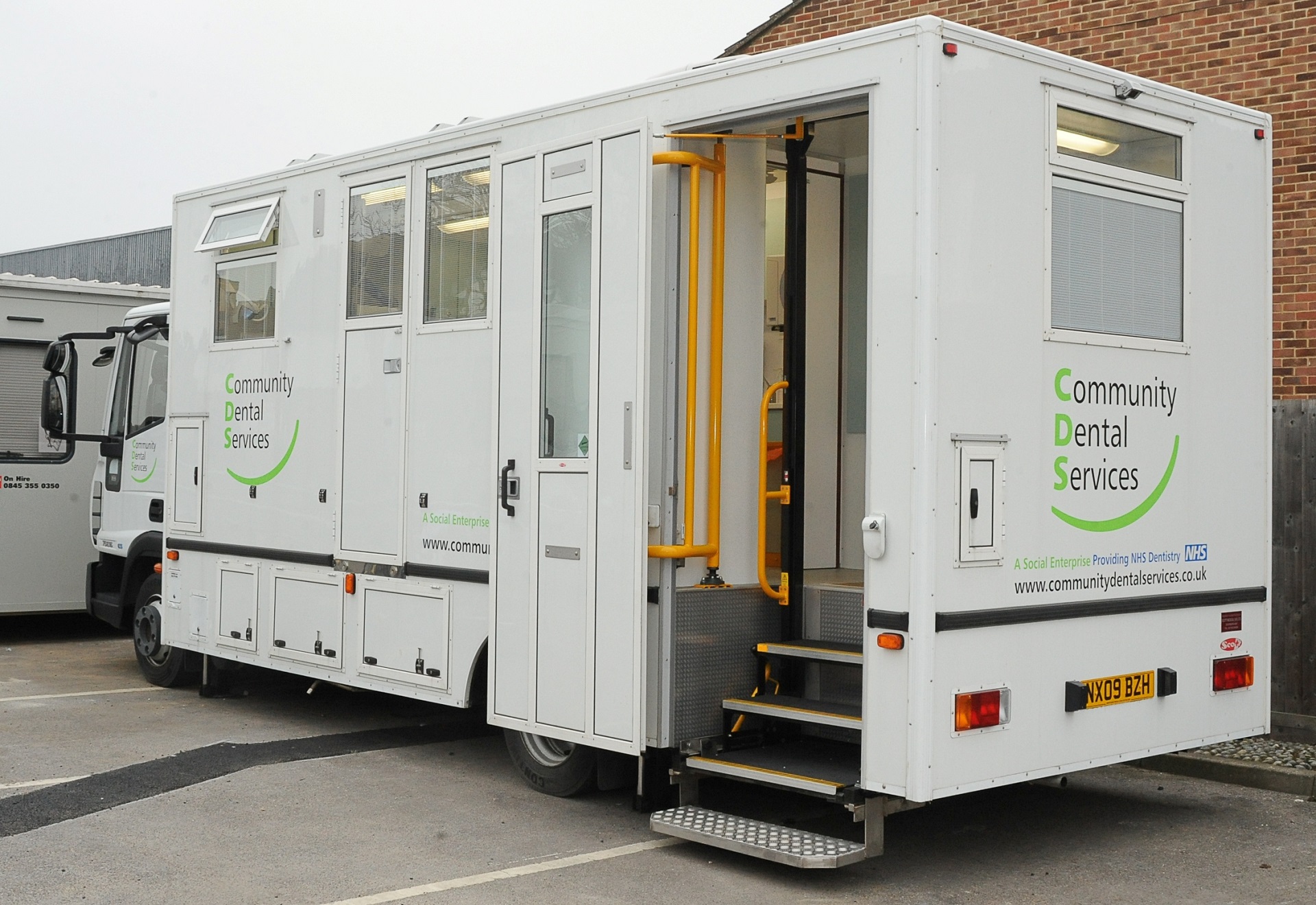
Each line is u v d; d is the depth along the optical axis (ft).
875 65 16.29
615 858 17.95
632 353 18.22
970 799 21.79
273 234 26.45
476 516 21.49
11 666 34.24
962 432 15.98
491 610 20.39
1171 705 18.83
